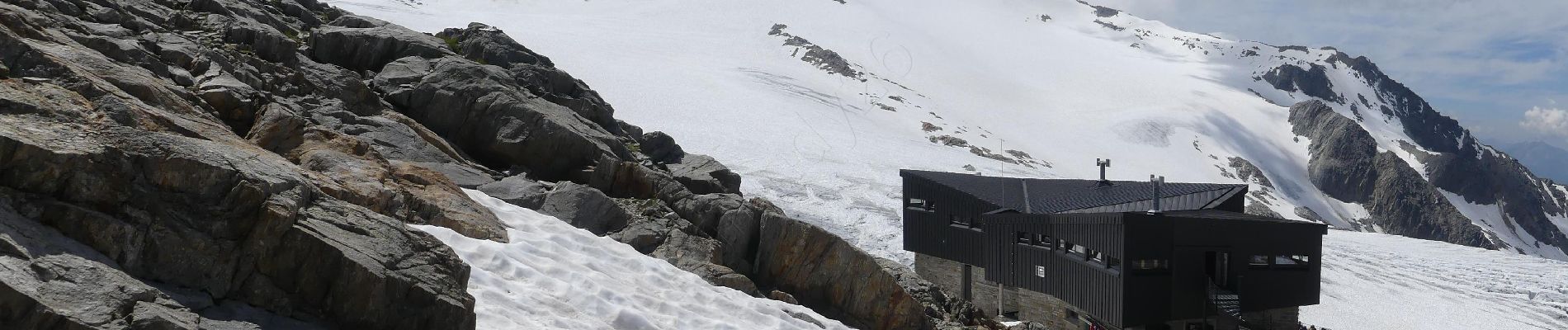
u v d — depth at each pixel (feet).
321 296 43.21
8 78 50.42
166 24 98.17
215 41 96.12
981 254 152.87
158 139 43.34
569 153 96.27
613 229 81.56
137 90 58.95
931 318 93.30
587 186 83.82
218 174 42.98
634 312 57.98
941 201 162.81
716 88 635.66
